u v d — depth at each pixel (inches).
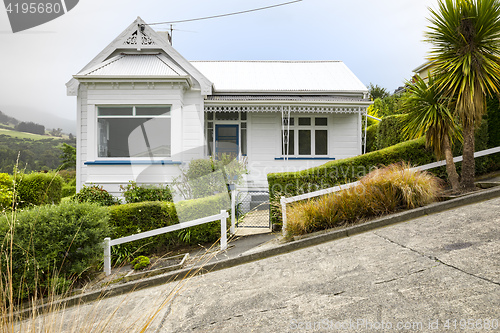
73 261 184.7
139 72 377.4
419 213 197.0
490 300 93.7
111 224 230.1
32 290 161.0
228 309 120.8
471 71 226.2
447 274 116.0
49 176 310.8
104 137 372.5
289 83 509.7
